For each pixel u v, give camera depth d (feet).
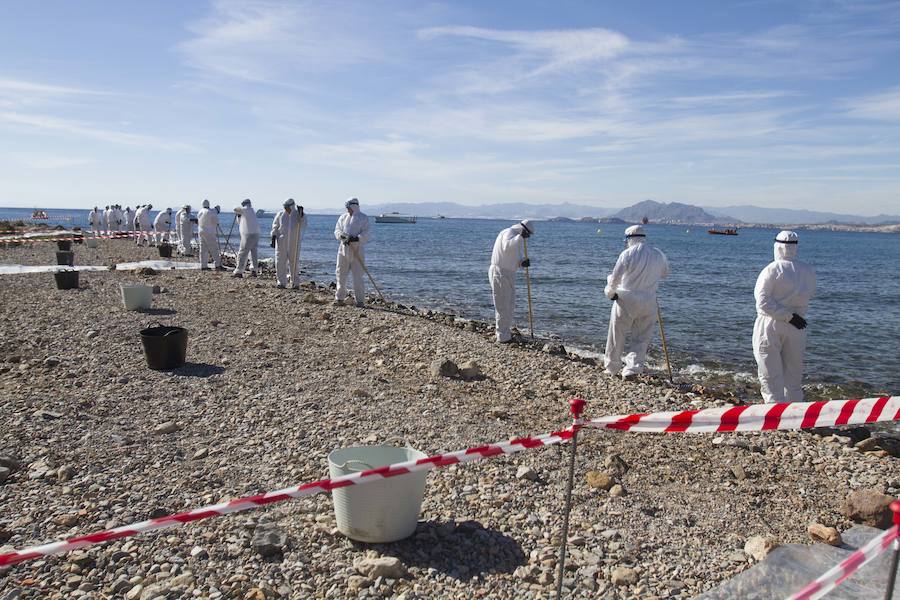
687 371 42.63
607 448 22.82
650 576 14.53
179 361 30.19
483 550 15.25
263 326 42.37
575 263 142.31
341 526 15.34
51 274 65.62
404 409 26.16
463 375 32.55
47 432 21.24
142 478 18.42
